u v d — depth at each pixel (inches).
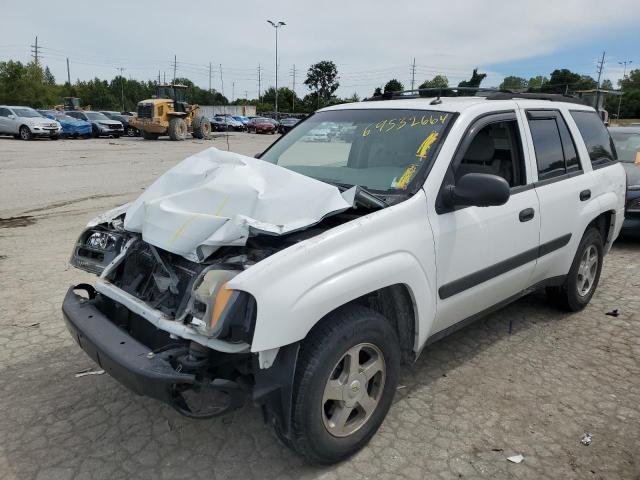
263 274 95.2
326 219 118.2
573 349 166.2
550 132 166.9
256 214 109.5
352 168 143.3
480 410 132.7
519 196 148.9
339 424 109.7
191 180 124.0
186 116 1205.7
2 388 138.6
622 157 322.7
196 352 97.7
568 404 136.0
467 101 148.0
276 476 108.8
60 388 139.1
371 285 106.9
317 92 3750.0
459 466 112.7
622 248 287.1
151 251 119.5
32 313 183.3
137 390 99.1
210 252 105.6
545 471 111.7
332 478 108.4
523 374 150.6
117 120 1337.4
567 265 176.9
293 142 164.7
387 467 111.9
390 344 115.3
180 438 120.3
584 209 175.5
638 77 3951.8
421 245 118.6
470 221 131.7
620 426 127.2
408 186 124.6
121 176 538.3
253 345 93.0
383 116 149.2
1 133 1099.3
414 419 128.6
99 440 119.2
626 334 177.5
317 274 99.6
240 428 124.5
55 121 1099.9
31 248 262.5
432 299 124.2
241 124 2001.7
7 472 108.7
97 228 138.2
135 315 122.1
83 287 134.6
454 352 163.3
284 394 98.8
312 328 104.5
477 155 139.0
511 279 150.6
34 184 473.1
